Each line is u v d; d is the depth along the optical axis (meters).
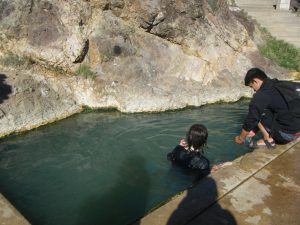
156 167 3.07
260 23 7.50
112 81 4.64
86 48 4.64
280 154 2.57
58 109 4.25
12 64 4.28
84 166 3.11
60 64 4.50
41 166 3.11
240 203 1.99
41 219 2.40
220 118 4.31
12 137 3.72
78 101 4.51
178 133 3.82
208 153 3.37
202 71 5.09
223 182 2.19
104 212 2.47
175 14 5.00
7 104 3.88
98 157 3.28
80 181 2.87
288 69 6.18
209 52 5.28
